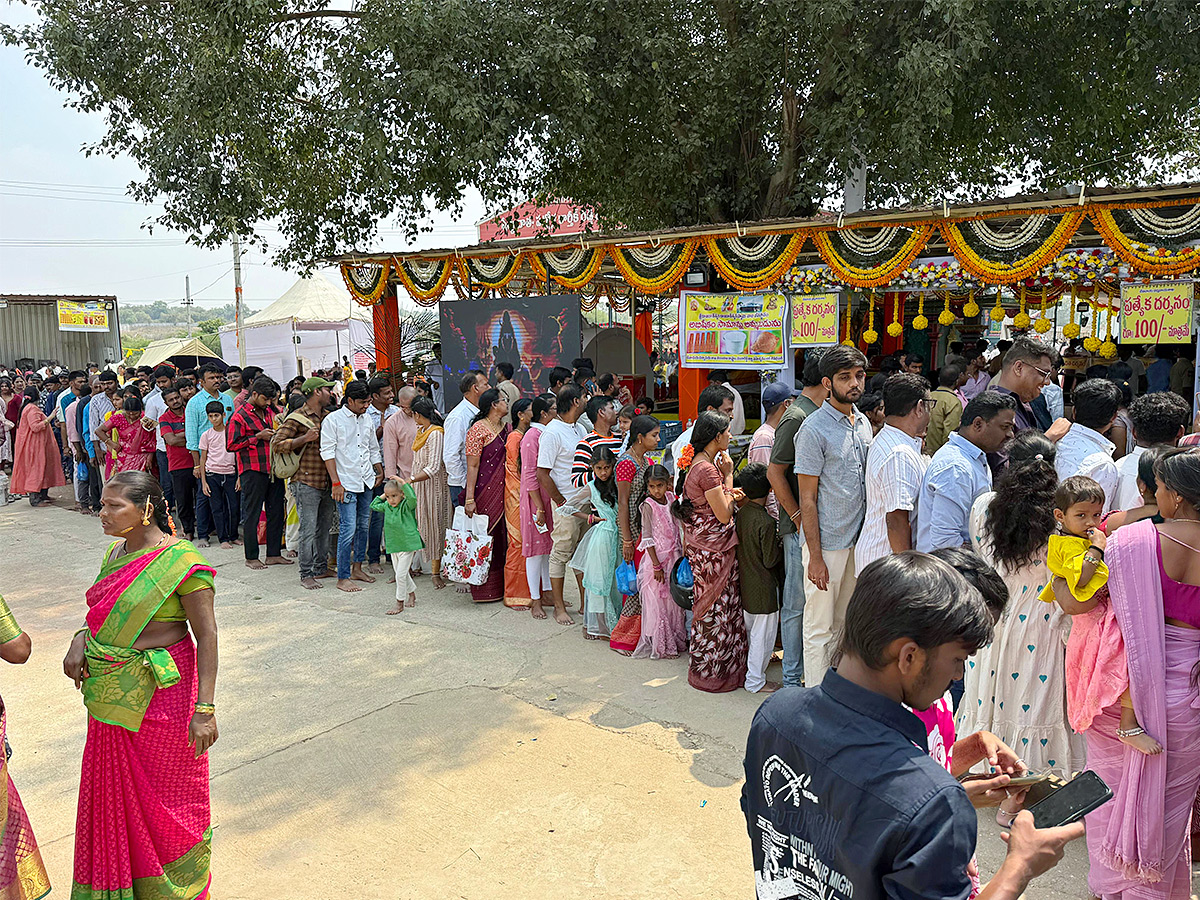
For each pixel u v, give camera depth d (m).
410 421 7.51
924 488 3.81
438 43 8.99
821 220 7.57
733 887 3.17
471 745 4.32
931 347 14.05
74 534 9.66
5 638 2.80
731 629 4.88
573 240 9.19
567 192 11.61
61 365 19.25
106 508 2.90
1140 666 2.67
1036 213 6.78
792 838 1.53
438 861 3.38
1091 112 10.18
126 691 2.81
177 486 9.23
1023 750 3.47
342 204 11.34
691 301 8.84
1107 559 2.76
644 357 14.98
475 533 6.43
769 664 5.24
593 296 14.22
